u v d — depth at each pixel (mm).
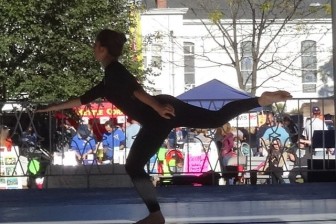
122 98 5402
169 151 11617
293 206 7566
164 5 43812
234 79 42406
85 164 11289
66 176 11219
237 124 11867
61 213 7121
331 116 12828
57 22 22422
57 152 11398
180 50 41375
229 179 11602
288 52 37406
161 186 10703
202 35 41625
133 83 5293
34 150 11391
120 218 6656
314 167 11469
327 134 11523
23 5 21719
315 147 11656
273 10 34688
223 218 6586
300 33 37531
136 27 25797
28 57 22391
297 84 42125
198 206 7723
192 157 11703
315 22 36469
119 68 5352
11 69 22297
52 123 11406
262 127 11930
